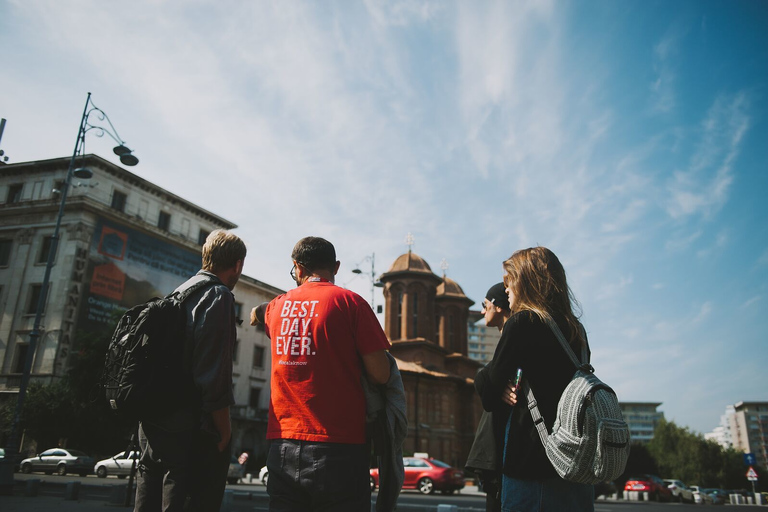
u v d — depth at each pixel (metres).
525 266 3.03
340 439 2.87
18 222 39.56
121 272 39.66
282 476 2.89
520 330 2.77
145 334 3.11
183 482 3.12
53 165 40.59
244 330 48.34
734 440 184.38
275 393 3.08
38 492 15.80
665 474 77.31
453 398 48.88
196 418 3.22
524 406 2.74
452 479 24.48
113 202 41.25
